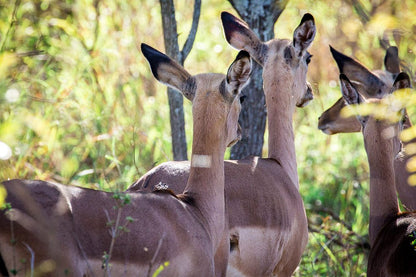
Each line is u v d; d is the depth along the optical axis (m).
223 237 8.34
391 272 8.45
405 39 12.49
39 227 6.18
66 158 11.91
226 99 7.89
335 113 11.48
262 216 8.88
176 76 8.09
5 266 6.06
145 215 6.92
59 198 6.43
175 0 18.09
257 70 11.85
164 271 6.86
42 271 6.09
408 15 10.57
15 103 11.52
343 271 11.02
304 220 9.70
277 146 10.02
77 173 12.05
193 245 7.18
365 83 11.07
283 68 10.16
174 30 11.67
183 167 8.62
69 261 6.19
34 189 6.43
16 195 6.31
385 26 10.12
